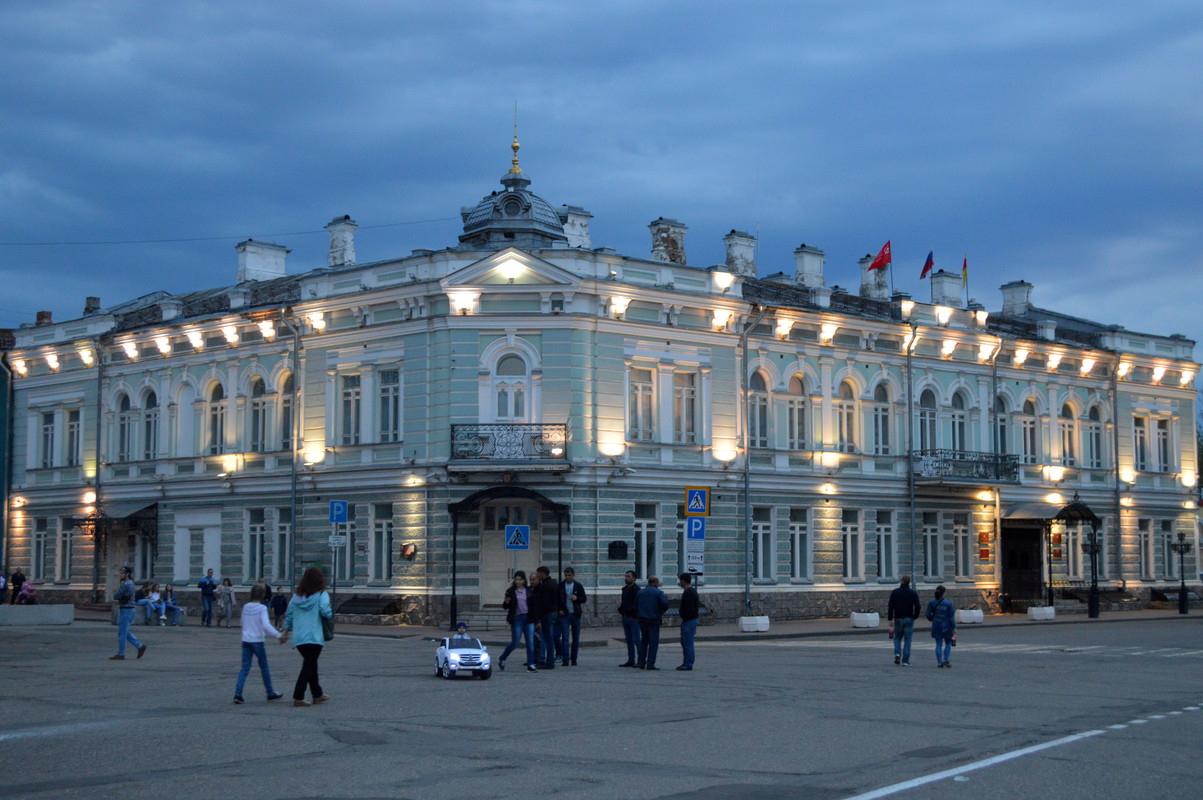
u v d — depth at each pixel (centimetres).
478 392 3816
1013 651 3017
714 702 1820
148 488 4703
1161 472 5678
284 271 5081
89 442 4947
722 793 1109
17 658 2602
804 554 4397
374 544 4003
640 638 2552
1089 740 1456
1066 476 5281
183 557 4594
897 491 4653
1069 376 5338
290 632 1781
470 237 4294
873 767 1254
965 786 1152
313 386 4191
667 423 4031
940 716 1678
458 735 1455
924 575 4731
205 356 4572
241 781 1153
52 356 5091
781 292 4538
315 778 1169
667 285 4059
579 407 3822
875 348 4638
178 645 3022
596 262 3897
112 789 1116
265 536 4312
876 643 3353
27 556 5138
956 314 4956
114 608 3972
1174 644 3288
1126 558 5478
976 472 4778
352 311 4094
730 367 4203
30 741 1391
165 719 1576
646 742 1408
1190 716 1703
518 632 2431
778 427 4334
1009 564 5066
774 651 3027
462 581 3775
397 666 2481
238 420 4444
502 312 3834
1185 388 5803
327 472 4103
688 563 3138
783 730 1516
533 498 3709
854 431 4578
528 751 1337
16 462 5209
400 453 3919
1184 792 1143
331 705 1741
